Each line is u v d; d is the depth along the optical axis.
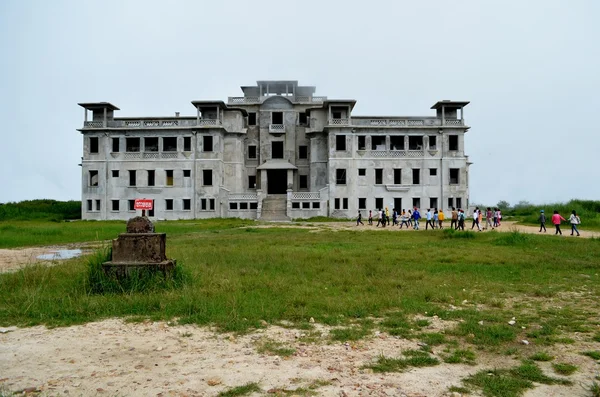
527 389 5.57
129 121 60.16
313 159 62.59
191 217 58.97
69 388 5.54
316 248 21.66
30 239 27.45
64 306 9.41
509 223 47.12
